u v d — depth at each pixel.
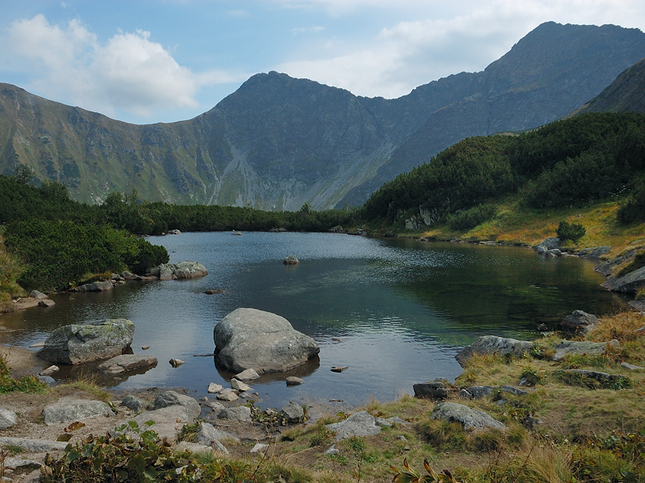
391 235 108.06
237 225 128.12
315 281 42.56
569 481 7.10
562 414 10.64
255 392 17.11
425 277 44.34
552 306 30.84
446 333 25.02
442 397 15.20
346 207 141.75
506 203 94.88
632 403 10.34
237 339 20.55
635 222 63.84
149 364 20.38
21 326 26.19
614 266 43.91
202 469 6.80
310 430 12.09
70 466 6.33
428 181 112.19
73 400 13.45
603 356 14.98
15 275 34.81
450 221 97.56
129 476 6.25
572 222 74.81
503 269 49.09
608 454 7.83
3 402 13.35
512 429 9.76
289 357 20.09
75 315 29.16
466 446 9.48
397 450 9.63
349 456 9.38
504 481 7.38
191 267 46.28
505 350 18.47
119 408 14.27
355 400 16.20
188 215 122.69
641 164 82.19
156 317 29.03
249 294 36.56
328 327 26.53
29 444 9.02
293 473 7.80
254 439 12.34
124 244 45.75
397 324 27.08
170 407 13.83
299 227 131.88
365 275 45.94
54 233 41.53
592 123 103.06
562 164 89.94
